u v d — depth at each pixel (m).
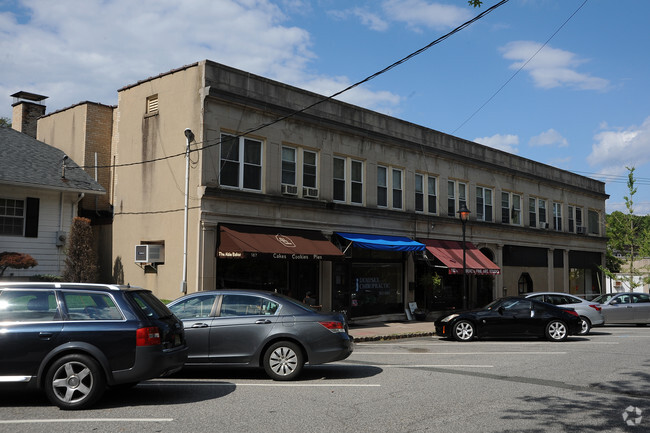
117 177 20.39
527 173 31.91
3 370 7.33
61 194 19.05
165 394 8.53
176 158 18.02
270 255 17.17
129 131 20.06
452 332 17.38
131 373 7.51
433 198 26.11
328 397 8.37
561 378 10.23
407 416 7.24
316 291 20.39
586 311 19.17
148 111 19.56
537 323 17.11
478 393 8.76
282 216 19.17
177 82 18.34
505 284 29.94
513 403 8.07
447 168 26.75
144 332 7.62
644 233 35.88
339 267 21.34
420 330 19.72
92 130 22.27
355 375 10.43
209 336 9.77
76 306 7.71
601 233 39.69
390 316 23.34
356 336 17.61
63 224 19.03
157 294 18.19
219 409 7.53
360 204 22.39
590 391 9.02
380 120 23.34
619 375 10.57
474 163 28.17
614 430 6.70
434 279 24.27
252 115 18.62
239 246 16.67
